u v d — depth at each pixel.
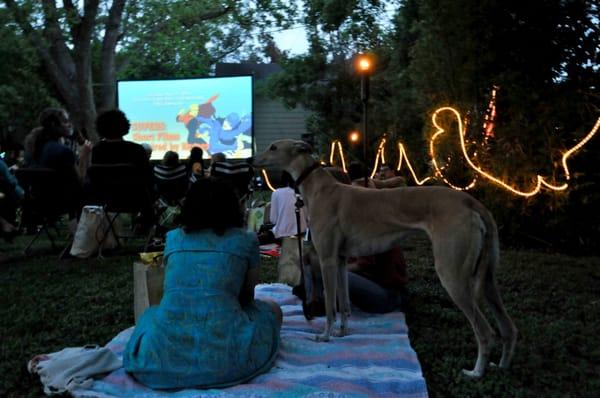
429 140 9.05
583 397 2.98
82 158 8.84
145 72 22.88
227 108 15.47
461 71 8.34
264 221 7.86
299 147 4.04
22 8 13.77
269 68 22.28
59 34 15.03
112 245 7.18
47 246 8.00
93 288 5.27
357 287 4.31
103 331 4.03
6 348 3.68
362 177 6.12
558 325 4.12
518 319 4.30
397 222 3.59
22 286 5.44
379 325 4.11
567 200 7.32
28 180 6.93
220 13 17.14
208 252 3.06
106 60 15.73
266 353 3.12
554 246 7.62
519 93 7.51
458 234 3.24
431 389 3.06
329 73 17.14
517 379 3.18
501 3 7.67
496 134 8.01
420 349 3.63
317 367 3.25
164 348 2.92
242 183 8.10
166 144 15.68
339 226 3.82
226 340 2.94
